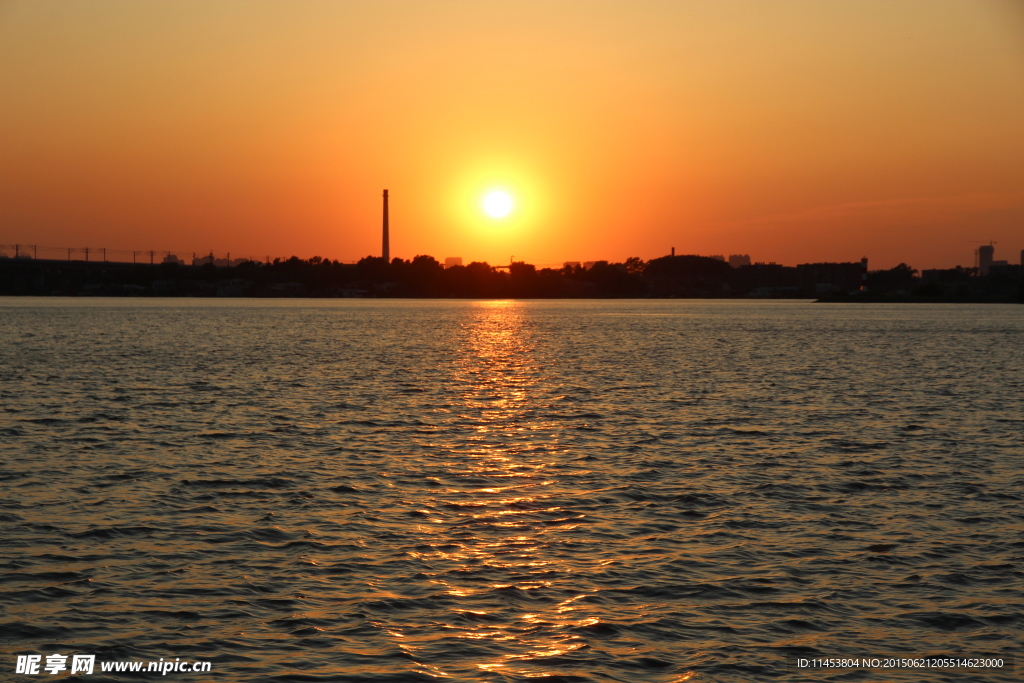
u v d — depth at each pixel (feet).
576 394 187.21
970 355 310.24
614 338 426.92
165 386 193.77
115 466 104.99
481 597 62.75
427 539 76.02
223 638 55.98
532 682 50.65
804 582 66.13
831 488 96.02
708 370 249.14
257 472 102.27
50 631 56.70
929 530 79.51
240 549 72.84
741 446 122.72
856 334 465.06
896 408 164.76
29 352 295.28
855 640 56.54
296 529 78.74
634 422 145.69
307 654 53.88
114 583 64.85
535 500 89.81
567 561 70.49
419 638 56.13
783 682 51.19
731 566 69.51
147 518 81.71
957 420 149.07
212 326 508.53
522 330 510.99
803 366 262.67
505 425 141.69
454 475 101.81
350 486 95.50
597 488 95.40
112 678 50.88
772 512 85.61
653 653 54.44
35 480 96.78
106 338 379.76
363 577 66.49
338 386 199.52
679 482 98.68
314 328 504.43
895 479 100.68
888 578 67.00
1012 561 70.85
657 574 67.67
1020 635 57.36
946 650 55.31
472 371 244.83
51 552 71.46
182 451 115.44
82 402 164.25
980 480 100.27
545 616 59.62
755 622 58.95
